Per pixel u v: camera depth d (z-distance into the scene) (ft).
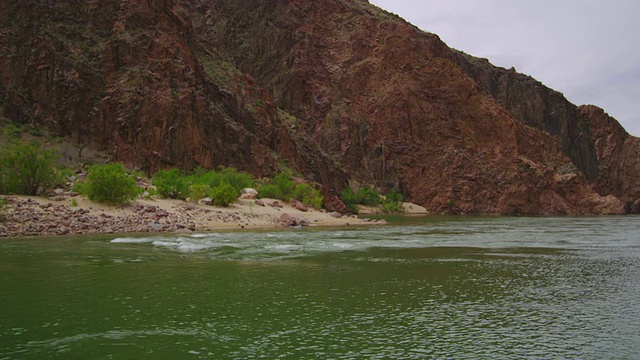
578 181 367.04
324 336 30.22
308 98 349.61
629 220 228.22
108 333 30.17
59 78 176.96
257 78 356.38
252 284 46.03
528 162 356.79
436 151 350.84
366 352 27.32
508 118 378.94
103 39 197.36
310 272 53.26
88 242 76.74
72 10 197.26
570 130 529.04
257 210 145.69
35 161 107.76
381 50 379.76
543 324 33.37
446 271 54.95
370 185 327.67
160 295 40.83
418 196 337.72
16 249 67.31
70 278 47.24
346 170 320.91
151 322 32.71
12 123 166.91
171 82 193.98
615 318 35.04
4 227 86.33
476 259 66.03
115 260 58.95
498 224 174.40
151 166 176.45
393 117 355.36
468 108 377.91
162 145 180.45
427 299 40.57
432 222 185.68
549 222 198.49
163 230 102.68
